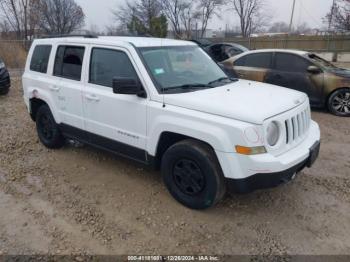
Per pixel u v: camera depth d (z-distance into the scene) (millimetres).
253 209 3973
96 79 4621
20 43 20531
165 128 3828
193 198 3857
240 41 34250
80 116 4891
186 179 3859
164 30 42969
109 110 4422
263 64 8859
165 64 4316
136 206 4055
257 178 3373
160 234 3555
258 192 4332
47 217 3859
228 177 3455
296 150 3701
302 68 8344
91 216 3873
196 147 3648
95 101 4570
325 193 4336
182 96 3842
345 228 3641
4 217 3861
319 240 3451
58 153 5625
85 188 4492
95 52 4633
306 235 3527
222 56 14703
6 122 7414
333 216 3854
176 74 4320
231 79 4812
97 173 4906
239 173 3389
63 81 5094
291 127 3654
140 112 4066
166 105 3854
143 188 4465
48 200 4215
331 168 5082
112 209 4008
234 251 3307
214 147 3473
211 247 3361
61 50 5172
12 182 4680
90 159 5379
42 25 43812
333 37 29797
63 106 5137
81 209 4012
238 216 3840
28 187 4539
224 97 3824
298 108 3854
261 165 3309
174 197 4074
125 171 4957
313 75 8125
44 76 5461
